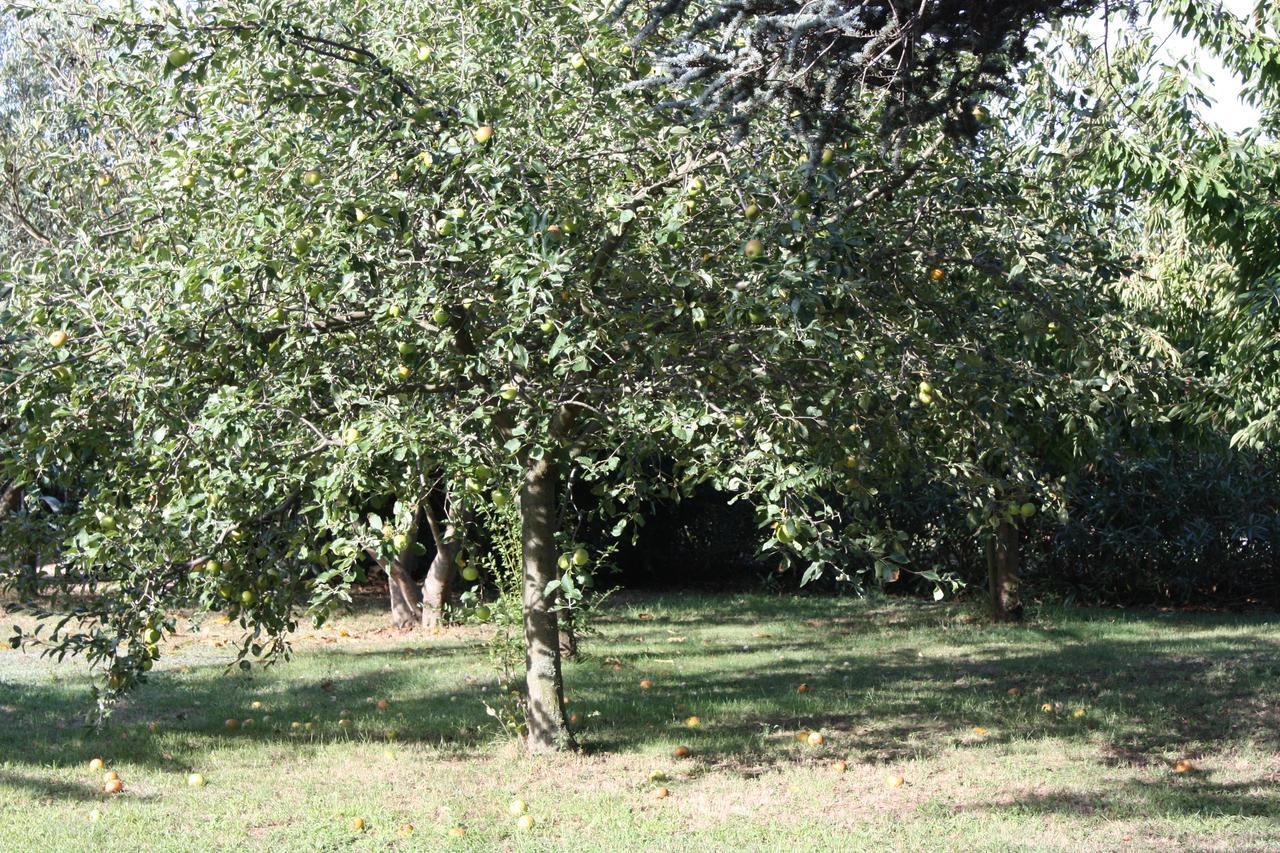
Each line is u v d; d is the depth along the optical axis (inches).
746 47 141.6
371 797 226.2
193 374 189.9
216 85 203.6
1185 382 259.0
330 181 191.6
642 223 208.7
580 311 201.3
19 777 239.5
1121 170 298.0
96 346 183.9
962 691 325.4
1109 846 193.5
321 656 397.1
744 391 204.5
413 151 196.7
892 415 210.2
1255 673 340.2
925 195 223.6
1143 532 516.4
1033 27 140.1
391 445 180.4
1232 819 205.6
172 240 202.7
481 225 189.0
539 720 255.4
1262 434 352.8
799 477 191.6
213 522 199.8
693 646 417.7
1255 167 309.3
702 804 220.1
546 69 208.1
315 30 209.5
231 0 197.2
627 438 214.8
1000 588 482.0
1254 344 313.9
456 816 213.9
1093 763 246.7
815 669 365.7
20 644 195.8
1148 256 372.2
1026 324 225.0
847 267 188.2
